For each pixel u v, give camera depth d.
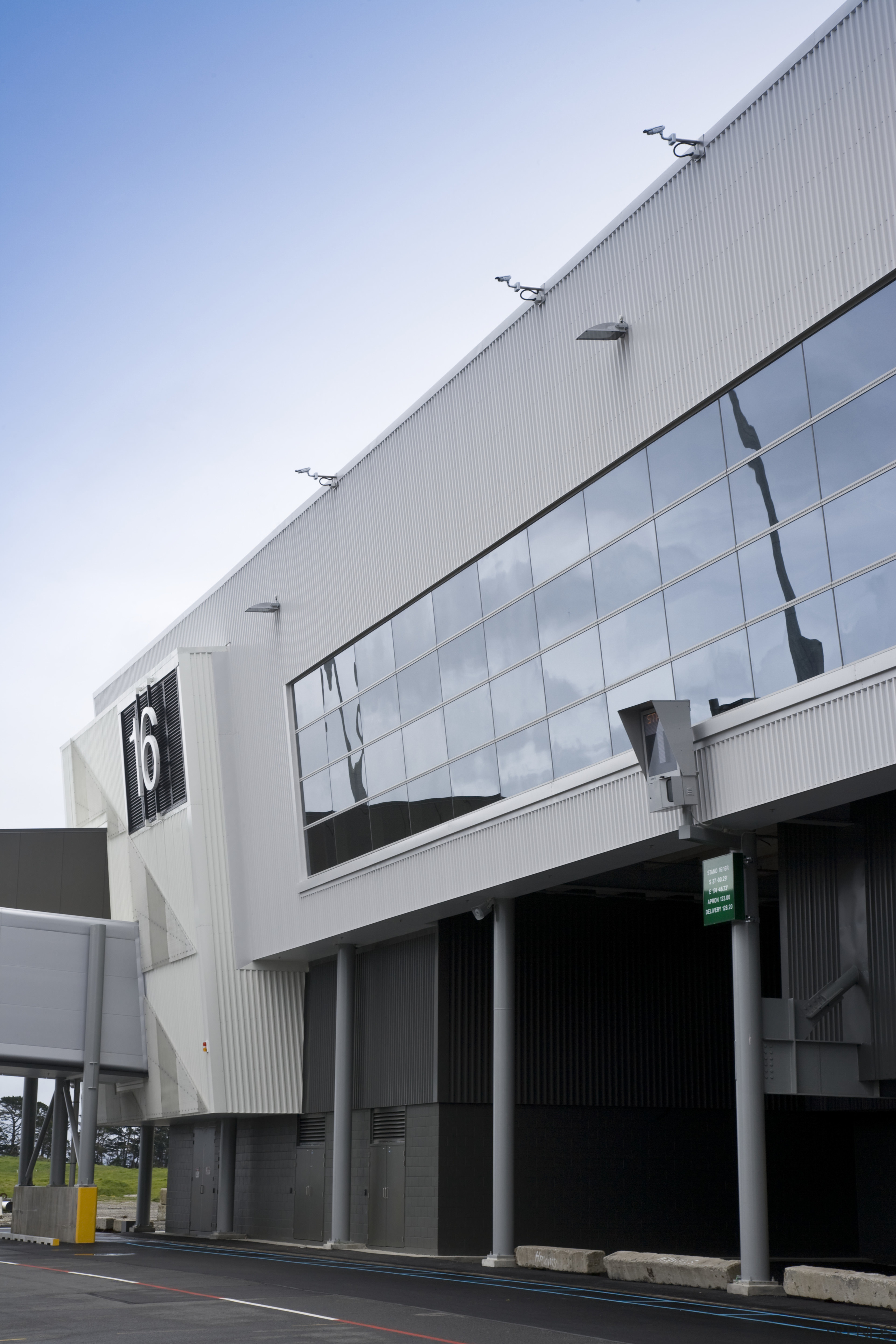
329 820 33.41
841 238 19.03
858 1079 21.66
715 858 22.62
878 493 18.69
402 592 30.03
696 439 21.89
